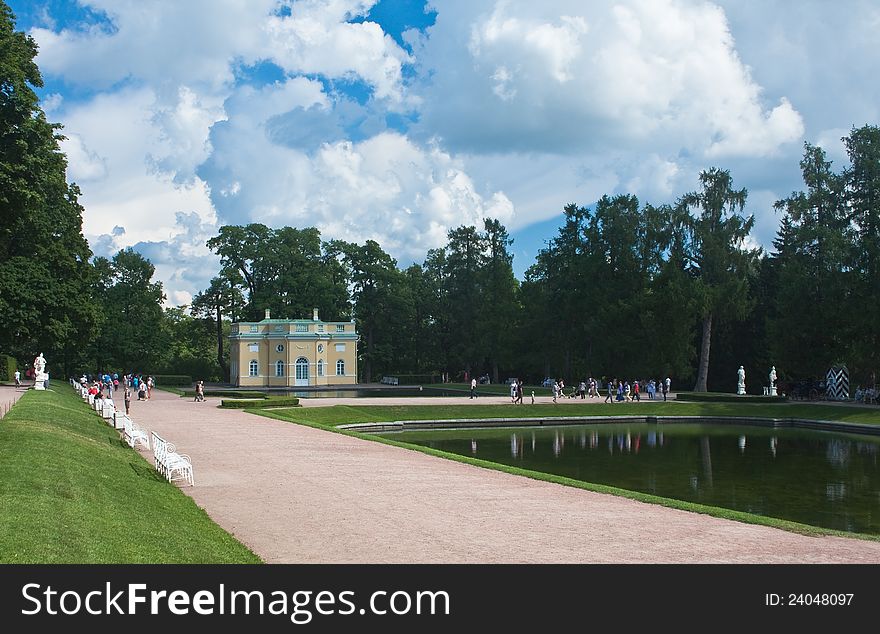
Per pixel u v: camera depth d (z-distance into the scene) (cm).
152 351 9156
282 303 9600
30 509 1162
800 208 6012
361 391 7706
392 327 10394
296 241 9888
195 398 5588
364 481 1862
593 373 7419
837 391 6303
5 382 6078
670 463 2966
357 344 10750
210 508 1531
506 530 1328
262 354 9069
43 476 1468
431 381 9725
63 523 1120
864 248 5444
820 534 1341
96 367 9244
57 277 4734
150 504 1467
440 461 2266
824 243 5784
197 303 9831
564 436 4031
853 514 1973
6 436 2034
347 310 10169
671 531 1341
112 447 2370
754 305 6562
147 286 9531
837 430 4488
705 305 6281
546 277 8644
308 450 2478
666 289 6562
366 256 10200
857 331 5588
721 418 4959
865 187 5725
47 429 2322
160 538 1179
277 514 1463
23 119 2852
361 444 2686
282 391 7706
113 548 1058
